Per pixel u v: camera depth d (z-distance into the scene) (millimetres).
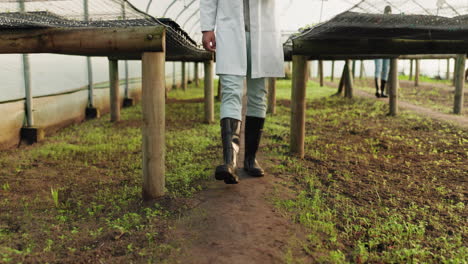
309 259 1903
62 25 2572
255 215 2410
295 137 3881
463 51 3359
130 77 8422
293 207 2551
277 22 2811
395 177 3197
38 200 2742
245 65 2611
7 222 2350
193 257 1921
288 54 5559
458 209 2475
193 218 2375
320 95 10047
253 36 2670
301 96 3814
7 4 2553
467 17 2760
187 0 7328
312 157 3869
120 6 2381
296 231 2199
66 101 5801
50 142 4781
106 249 2002
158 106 2590
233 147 2600
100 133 5309
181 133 5219
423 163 3605
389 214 2422
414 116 6254
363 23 2830
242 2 2598
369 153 4047
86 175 3396
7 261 1848
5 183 3160
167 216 2424
